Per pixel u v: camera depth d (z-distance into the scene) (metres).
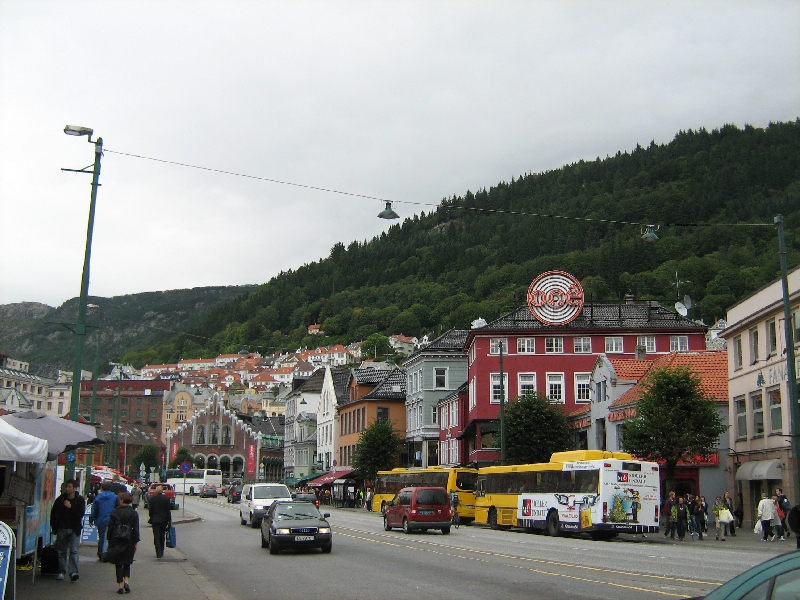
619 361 54.56
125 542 16.89
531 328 68.19
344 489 83.06
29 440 14.79
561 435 59.41
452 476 52.12
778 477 38.38
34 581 18.11
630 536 38.53
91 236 26.62
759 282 153.62
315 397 124.62
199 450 146.25
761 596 6.54
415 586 18.09
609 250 196.00
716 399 45.62
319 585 18.67
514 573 20.34
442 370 81.06
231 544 32.53
